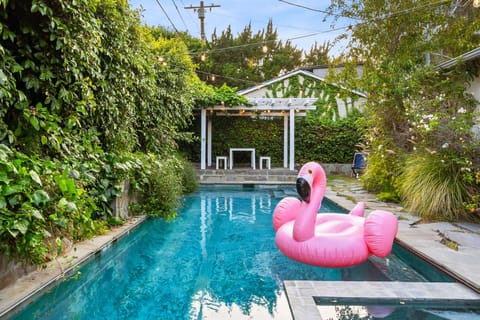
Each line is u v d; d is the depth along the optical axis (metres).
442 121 4.83
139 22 4.98
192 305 2.56
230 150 10.87
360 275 3.02
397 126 6.22
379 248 2.95
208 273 3.21
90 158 3.67
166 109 7.08
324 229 3.31
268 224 5.22
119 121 4.47
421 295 2.33
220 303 2.60
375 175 6.68
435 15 6.91
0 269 2.22
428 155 4.88
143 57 5.32
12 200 2.09
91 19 3.10
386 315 2.21
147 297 2.70
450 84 5.70
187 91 8.52
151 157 5.26
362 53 7.51
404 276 2.98
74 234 3.12
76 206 2.68
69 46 2.85
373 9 7.02
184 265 3.43
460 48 7.23
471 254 3.00
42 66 2.86
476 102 5.45
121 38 4.16
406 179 5.23
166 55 8.16
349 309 2.29
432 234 3.71
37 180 2.19
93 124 3.97
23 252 2.20
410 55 6.89
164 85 7.16
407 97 5.90
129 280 3.04
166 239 4.38
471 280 2.43
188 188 7.93
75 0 2.76
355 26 7.30
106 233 3.80
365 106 7.48
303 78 12.49
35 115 2.65
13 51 2.74
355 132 11.69
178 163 6.86
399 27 7.09
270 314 2.41
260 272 3.23
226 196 7.96
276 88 12.59
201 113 10.55
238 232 4.73
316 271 3.18
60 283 2.57
